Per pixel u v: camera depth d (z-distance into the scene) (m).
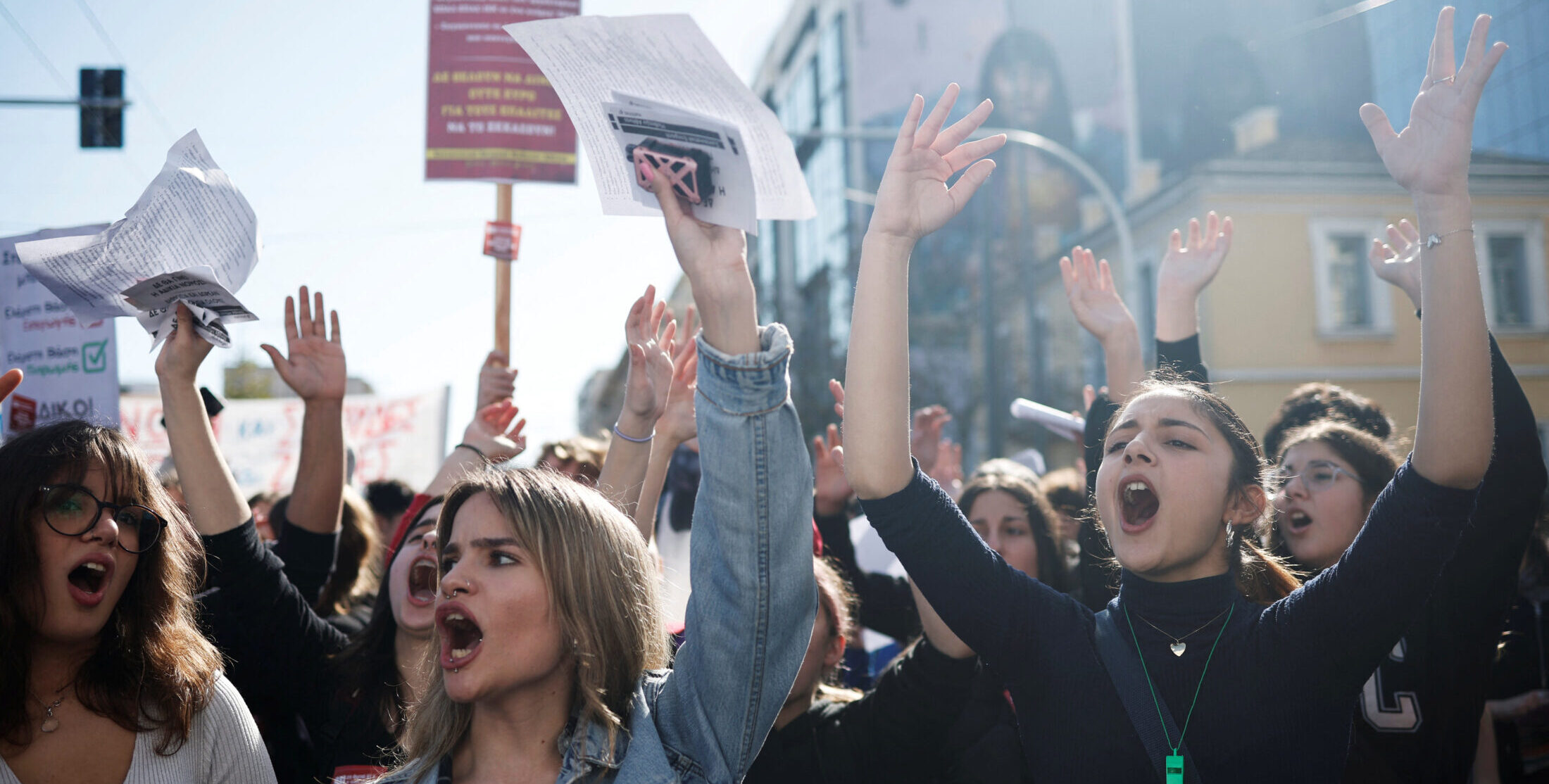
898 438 2.07
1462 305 1.94
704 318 1.85
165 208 2.51
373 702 2.86
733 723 1.88
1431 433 1.94
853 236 38.66
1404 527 1.94
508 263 4.88
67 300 2.53
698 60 1.68
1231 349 21.47
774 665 1.89
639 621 2.02
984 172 2.06
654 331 2.96
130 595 2.26
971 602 2.10
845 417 2.11
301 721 2.85
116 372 4.32
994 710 3.15
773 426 1.85
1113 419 2.39
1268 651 2.01
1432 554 1.93
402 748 2.49
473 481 2.04
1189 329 3.19
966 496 4.02
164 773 2.16
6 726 2.10
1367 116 2.09
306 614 2.90
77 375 4.32
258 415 8.53
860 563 4.62
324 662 2.90
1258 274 21.73
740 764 1.89
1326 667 1.97
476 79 4.95
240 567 2.72
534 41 1.75
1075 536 4.42
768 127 1.71
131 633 2.22
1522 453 2.55
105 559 2.18
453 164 4.91
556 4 5.00
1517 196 20.91
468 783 1.95
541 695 1.96
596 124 1.85
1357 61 22.97
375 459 8.32
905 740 2.78
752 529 1.84
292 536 3.12
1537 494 2.56
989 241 20.45
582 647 1.93
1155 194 23.75
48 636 2.13
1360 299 21.88
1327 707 1.97
